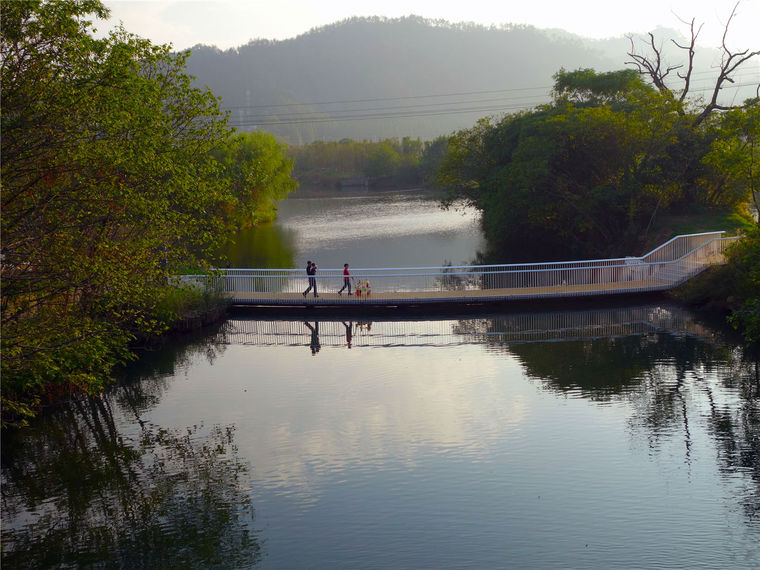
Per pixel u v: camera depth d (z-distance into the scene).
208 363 26.81
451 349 28.06
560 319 32.44
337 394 22.80
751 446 17.94
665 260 37.19
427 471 17.03
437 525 14.55
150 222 18.50
